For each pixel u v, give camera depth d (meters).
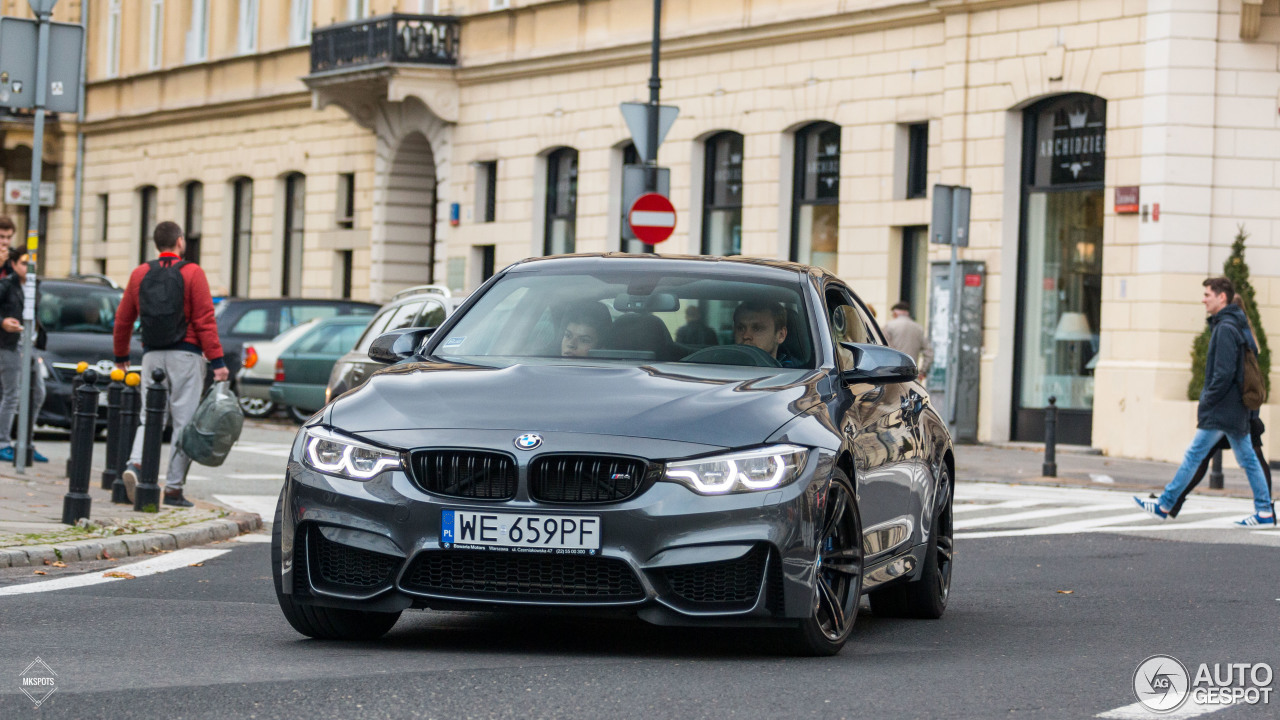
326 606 8.84
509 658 8.98
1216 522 19.08
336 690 7.92
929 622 11.27
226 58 52.97
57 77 20.03
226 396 16.77
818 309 10.36
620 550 8.39
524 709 7.53
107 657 8.88
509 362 9.80
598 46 38.81
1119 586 13.34
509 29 41.81
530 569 8.49
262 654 9.01
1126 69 28.80
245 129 52.53
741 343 10.02
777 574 8.61
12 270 21.48
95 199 61.19
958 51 31.28
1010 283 30.86
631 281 10.52
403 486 8.58
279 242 51.19
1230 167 28.28
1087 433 30.08
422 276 46.53
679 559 8.40
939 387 30.91
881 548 10.12
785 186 35.12
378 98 45.69
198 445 16.58
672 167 37.56
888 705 7.86
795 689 8.19
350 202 48.38
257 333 34.31
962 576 14.01
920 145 32.59
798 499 8.61
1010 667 9.15
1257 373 18.64
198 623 10.26
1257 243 28.30
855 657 9.35
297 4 50.50
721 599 8.55
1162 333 28.30
